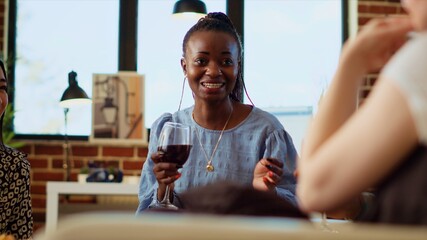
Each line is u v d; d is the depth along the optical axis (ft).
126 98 16.14
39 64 16.51
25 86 16.46
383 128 2.27
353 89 2.77
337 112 2.73
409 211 2.34
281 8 16.87
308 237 1.74
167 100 16.55
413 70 2.29
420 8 2.62
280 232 1.74
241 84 6.41
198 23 6.17
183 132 5.65
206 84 5.97
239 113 6.17
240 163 5.98
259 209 2.47
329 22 16.94
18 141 16.19
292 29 16.85
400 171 2.37
